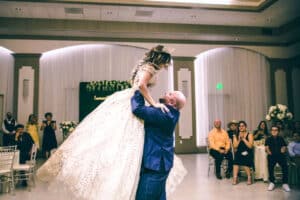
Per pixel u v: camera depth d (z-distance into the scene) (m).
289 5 8.29
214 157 5.87
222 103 10.81
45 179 1.92
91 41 10.16
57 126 9.91
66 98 10.09
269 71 11.27
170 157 1.94
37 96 9.76
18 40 9.79
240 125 5.57
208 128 10.60
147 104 2.01
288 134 6.35
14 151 4.67
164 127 1.93
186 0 8.18
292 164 5.29
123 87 10.12
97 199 1.79
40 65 9.97
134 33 9.76
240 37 10.41
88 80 10.25
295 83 11.28
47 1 7.77
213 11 8.63
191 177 5.93
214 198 4.27
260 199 4.18
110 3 7.98
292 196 4.34
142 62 2.04
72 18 9.15
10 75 9.72
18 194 4.58
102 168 1.84
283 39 10.81
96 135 1.93
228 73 10.98
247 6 8.51
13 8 8.28
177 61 10.59
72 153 1.90
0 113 9.52
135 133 1.91
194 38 10.49
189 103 10.54
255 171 5.50
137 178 1.83
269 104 11.13
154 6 8.20
